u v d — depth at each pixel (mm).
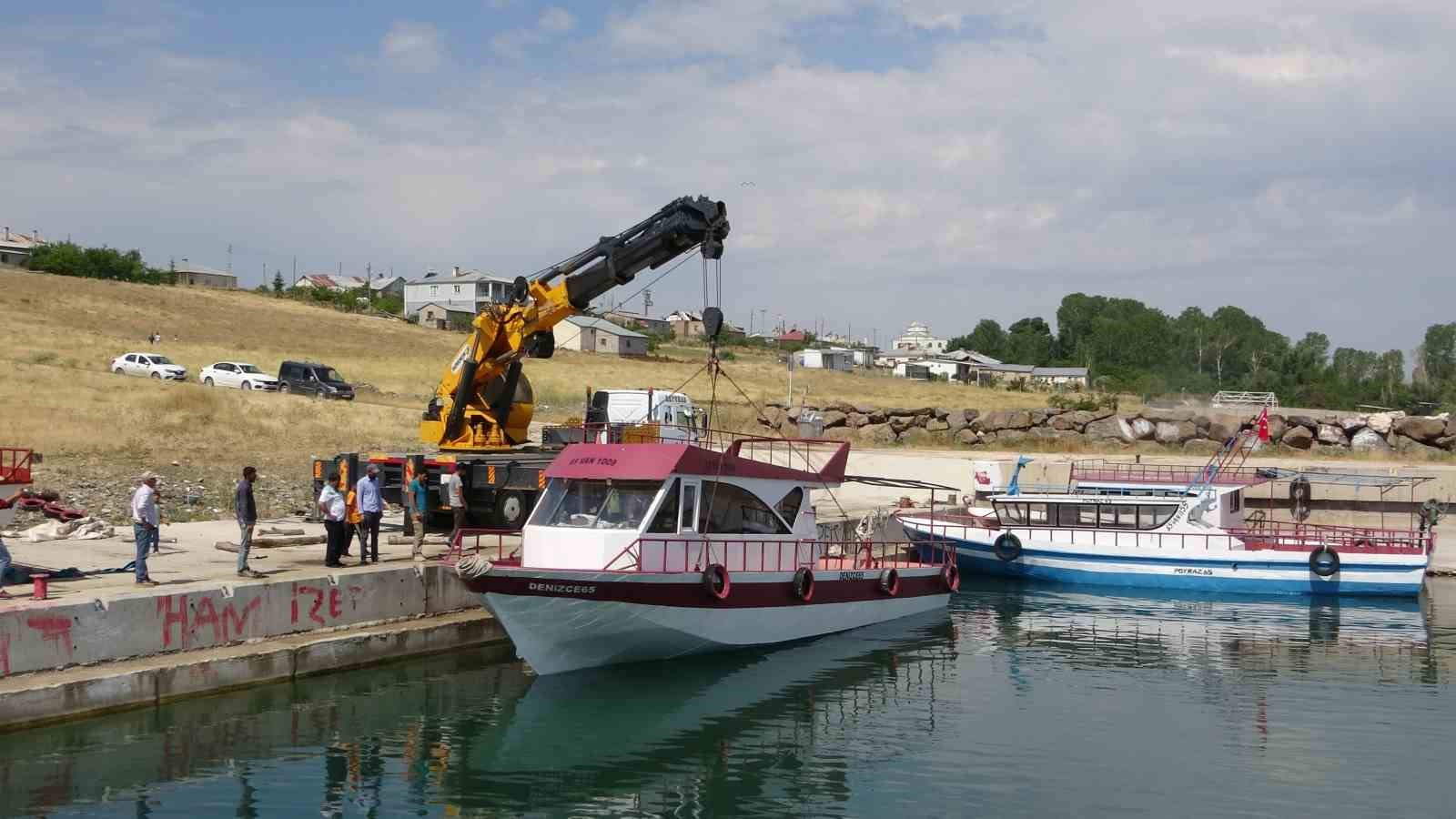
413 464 24906
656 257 25297
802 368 124625
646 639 19797
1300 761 15531
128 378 55906
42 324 83688
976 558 31766
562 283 26219
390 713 17047
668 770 15055
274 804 13359
